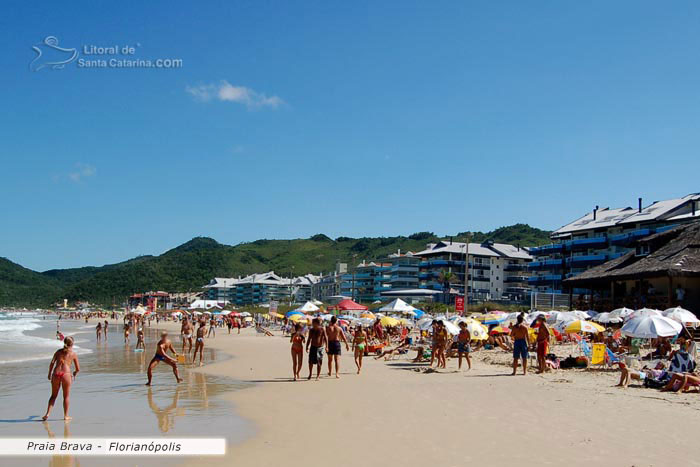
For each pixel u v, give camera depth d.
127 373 22.83
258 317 80.00
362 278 130.50
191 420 12.94
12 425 12.55
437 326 22.11
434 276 108.81
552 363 20.58
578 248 80.38
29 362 27.83
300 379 19.72
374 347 29.30
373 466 9.02
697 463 8.77
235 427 12.14
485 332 25.45
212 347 38.81
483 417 12.42
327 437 11.02
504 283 113.44
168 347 19.44
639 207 74.31
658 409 12.98
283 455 9.84
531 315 30.06
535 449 9.71
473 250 111.19
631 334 17.89
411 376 19.94
